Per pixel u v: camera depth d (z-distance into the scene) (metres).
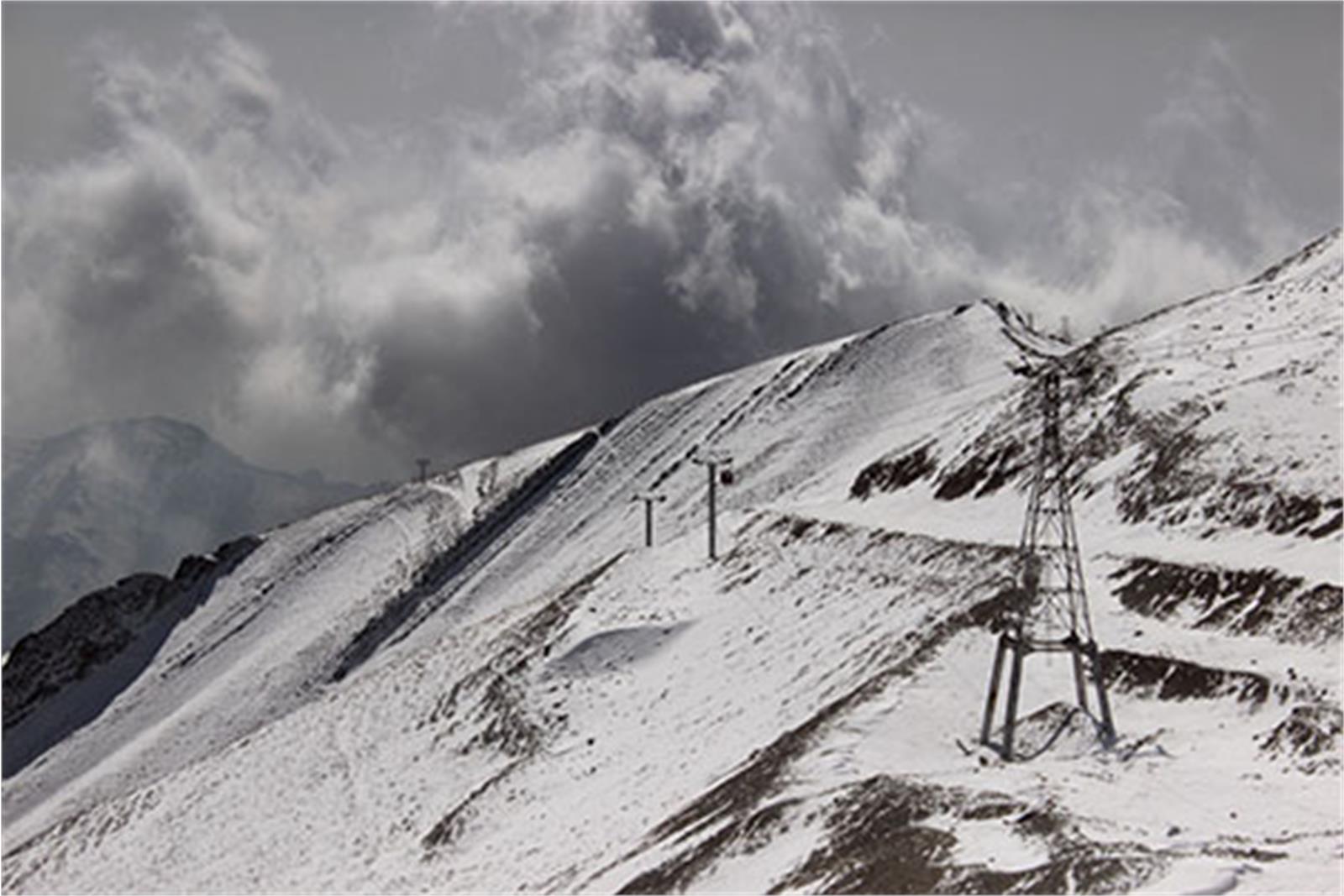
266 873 78.69
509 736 80.00
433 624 148.12
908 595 70.19
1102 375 83.25
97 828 100.62
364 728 95.44
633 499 119.81
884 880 35.72
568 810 64.94
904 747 48.75
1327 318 80.75
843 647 68.00
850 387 147.25
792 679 67.88
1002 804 38.94
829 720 52.50
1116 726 47.25
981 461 83.75
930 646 56.88
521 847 62.66
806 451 135.88
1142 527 64.94
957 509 81.25
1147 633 52.59
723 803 50.56
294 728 102.88
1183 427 69.62
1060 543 65.06
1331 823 36.16
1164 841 34.94
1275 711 45.00
